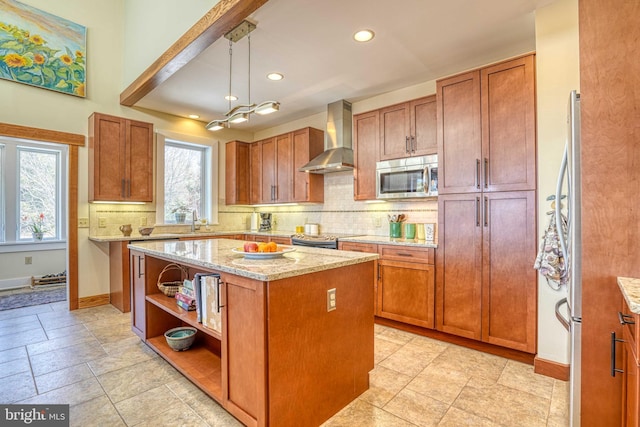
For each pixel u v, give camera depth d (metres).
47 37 3.53
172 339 2.38
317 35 2.64
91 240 3.87
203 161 5.16
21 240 4.89
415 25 2.49
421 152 3.21
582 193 1.37
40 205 5.08
